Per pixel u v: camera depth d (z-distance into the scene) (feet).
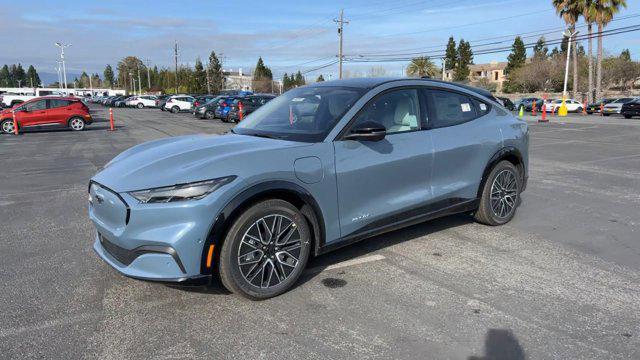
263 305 11.59
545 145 44.27
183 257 10.52
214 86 317.22
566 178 27.48
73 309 11.43
